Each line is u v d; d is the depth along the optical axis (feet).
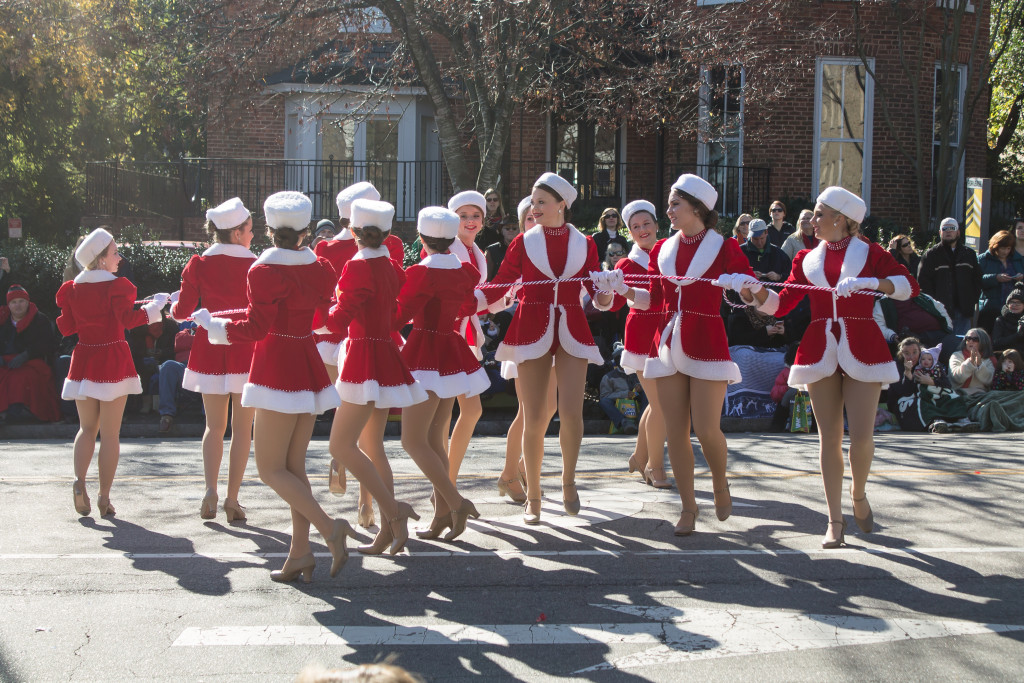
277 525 22.53
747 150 64.80
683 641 15.64
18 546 20.80
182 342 39.47
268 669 14.67
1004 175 95.30
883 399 38.60
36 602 17.49
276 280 17.76
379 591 18.03
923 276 42.88
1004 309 40.50
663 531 21.79
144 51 61.77
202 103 59.36
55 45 68.08
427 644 15.58
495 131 52.65
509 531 21.84
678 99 58.13
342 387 18.88
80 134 84.53
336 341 23.35
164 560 19.85
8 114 77.61
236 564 19.60
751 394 38.99
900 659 14.87
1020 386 38.27
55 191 82.89
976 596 17.53
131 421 40.01
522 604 17.33
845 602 17.29
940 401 37.78
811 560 19.62
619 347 38.68
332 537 17.97
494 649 15.38
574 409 21.83
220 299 22.76
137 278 50.67
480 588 18.16
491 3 50.06
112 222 66.95
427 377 20.03
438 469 20.40
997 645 15.37
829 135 64.75
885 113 62.49
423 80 53.88
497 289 22.71
